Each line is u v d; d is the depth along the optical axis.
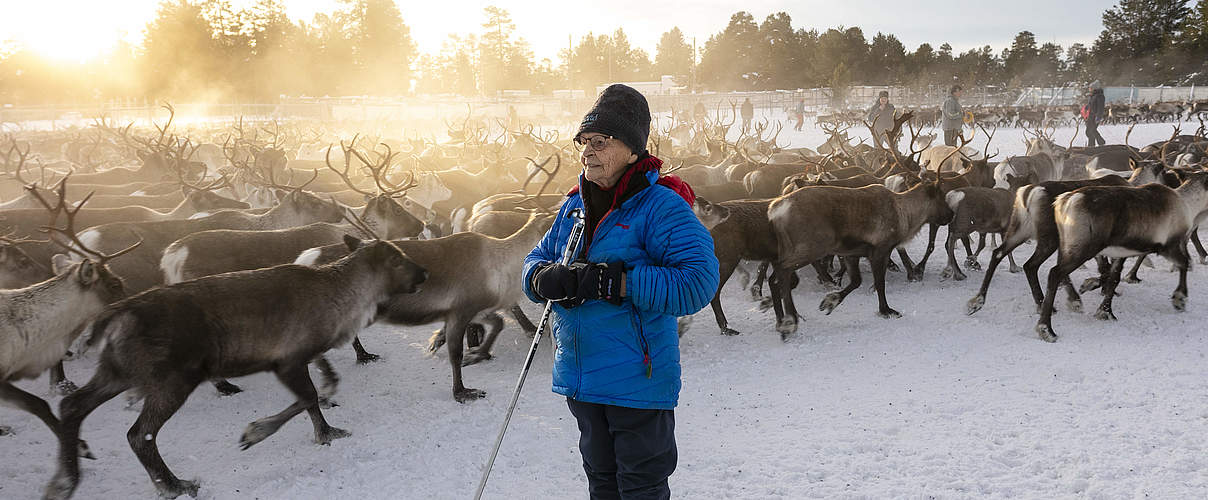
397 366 5.71
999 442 4.02
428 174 9.65
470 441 4.27
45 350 3.99
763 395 4.85
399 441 4.31
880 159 12.91
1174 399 4.50
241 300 3.85
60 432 3.58
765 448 4.05
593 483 2.47
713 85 110.00
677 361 2.34
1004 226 8.04
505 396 4.98
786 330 6.11
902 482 3.62
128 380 3.57
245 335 3.85
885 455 3.92
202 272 5.33
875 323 6.45
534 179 11.23
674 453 2.40
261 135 27.69
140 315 3.56
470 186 10.44
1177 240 6.25
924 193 6.75
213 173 13.68
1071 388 4.75
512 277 5.27
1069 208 5.93
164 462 3.97
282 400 4.99
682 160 12.18
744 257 6.35
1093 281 6.93
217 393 5.05
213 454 4.18
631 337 2.25
